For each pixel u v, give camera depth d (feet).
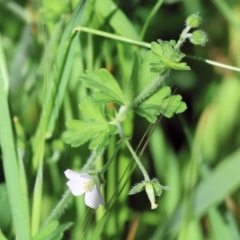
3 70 1.11
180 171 1.36
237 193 1.35
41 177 1.11
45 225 1.07
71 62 1.11
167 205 1.25
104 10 1.18
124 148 1.18
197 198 1.18
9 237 1.14
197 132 1.29
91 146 1.05
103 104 1.05
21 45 1.31
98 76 1.06
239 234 1.25
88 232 1.19
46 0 1.19
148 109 1.06
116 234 1.19
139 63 1.07
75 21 1.10
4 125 1.04
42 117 1.13
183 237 1.17
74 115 1.20
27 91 1.31
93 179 1.01
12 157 1.03
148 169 1.37
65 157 1.22
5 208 1.14
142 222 1.28
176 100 1.07
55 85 1.12
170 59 1.03
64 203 1.08
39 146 1.13
